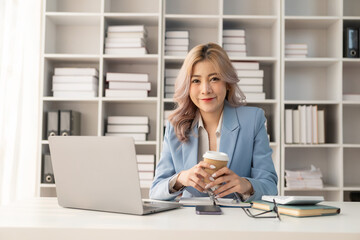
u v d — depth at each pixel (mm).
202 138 1506
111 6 3033
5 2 2328
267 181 1317
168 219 869
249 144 1457
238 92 1527
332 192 2793
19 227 763
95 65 2979
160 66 2674
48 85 2805
